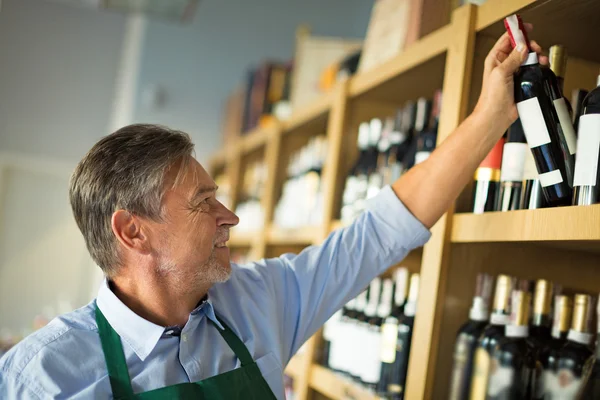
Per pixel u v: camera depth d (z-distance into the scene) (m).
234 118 4.16
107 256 1.29
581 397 1.10
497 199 1.30
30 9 4.77
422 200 1.36
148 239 1.26
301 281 1.43
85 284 4.83
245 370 1.29
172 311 1.29
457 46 1.41
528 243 1.23
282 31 4.77
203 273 1.27
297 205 2.46
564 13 1.18
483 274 1.34
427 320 1.40
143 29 4.69
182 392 1.21
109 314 1.25
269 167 2.83
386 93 1.90
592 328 1.18
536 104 1.13
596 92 1.03
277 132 2.78
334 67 2.80
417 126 1.64
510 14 1.25
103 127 4.85
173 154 1.26
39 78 4.77
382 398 1.57
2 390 1.17
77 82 4.82
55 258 4.78
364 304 1.85
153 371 1.23
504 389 1.23
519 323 1.25
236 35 4.77
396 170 1.78
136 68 4.68
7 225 4.71
